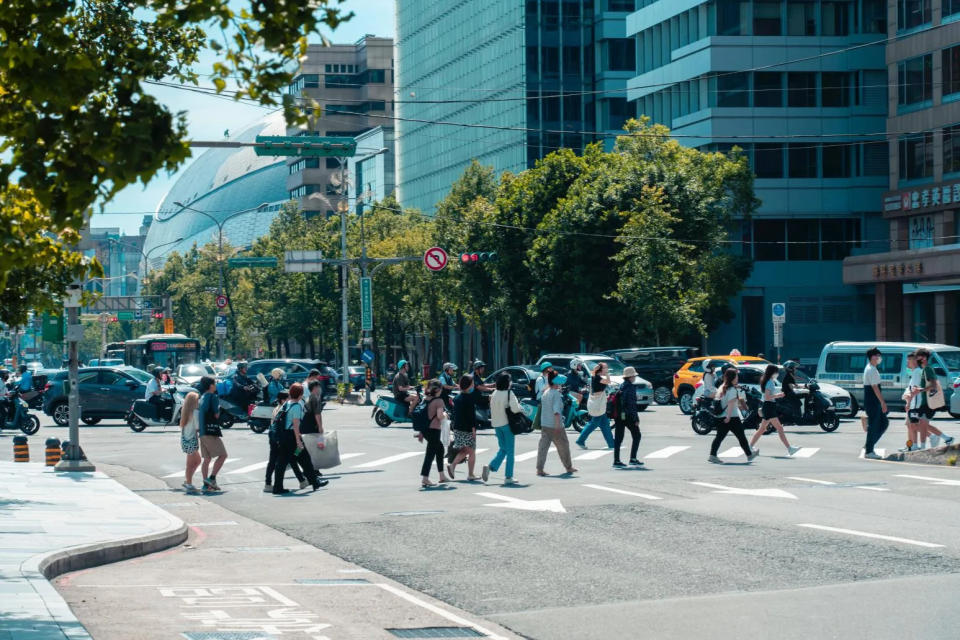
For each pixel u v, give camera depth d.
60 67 7.48
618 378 43.09
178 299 118.56
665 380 49.28
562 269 61.72
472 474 21.67
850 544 13.52
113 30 12.66
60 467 24.55
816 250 73.19
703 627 9.49
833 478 20.62
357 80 180.00
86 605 10.84
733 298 73.25
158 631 9.58
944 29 58.91
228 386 38.75
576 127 105.06
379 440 32.56
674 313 55.41
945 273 56.41
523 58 104.19
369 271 86.50
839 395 34.47
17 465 26.33
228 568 13.33
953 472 21.48
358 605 10.93
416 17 131.62
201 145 23.33
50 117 7.52
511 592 11.39
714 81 72.06
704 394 32.41
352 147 23.78
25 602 10.11
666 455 25.95
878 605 10.16
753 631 9.28
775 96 72.19
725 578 11.72
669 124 77.00
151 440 34.44
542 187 67.38
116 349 100.31
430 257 55.00
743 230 72.69
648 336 58.09
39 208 10.25
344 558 13.95
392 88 176.50
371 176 148.62
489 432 34.94
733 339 73.50
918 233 61.66
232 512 18.84
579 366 34.91
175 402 38.16
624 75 104.31
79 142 7.45
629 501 17.98
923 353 24.50
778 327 43.94
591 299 60.69
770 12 72.00
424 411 21.19
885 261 61.00
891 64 62.78
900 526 14.84
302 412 21.28
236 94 7.59
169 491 21.97
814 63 72.19
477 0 114.56
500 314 69.88
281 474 21.19
